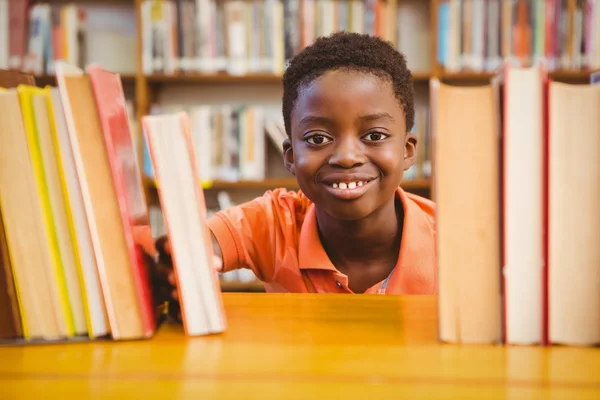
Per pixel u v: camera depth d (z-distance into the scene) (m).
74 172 0.46
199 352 0.44
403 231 0.88
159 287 0.54
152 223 2.08
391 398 0.36
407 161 0.87
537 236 0.44
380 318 0.54
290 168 0.88
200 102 2.34
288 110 0.83
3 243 0.47
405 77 0.82
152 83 2.19
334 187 0.72
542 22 1.89
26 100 0.45
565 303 0.45
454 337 0.46
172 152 0.46
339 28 1.95
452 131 0.44
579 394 0.36
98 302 0.48
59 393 0.37
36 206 0.46
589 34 1.86
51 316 0.48
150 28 1.99
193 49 2.00
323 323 0.53
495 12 1.91
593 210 0.44
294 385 0.38
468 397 0.36
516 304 0.45
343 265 0.92
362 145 0.71
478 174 0.44
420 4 2.30
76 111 0.44
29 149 0.46
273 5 1.95
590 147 0.43
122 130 0.50
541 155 0.43
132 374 0.40
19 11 2.01
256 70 1.98
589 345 0.45
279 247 0.96
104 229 0.46
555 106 0.43
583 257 0.44
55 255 0.47
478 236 0.45
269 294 0.65
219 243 0.96
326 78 0.71
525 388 0.37
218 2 2.21
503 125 0.43
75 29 2.07
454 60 1.95
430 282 0.87
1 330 0.47
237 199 2.33
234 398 0.36
